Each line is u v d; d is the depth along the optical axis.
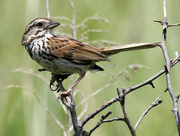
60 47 9.76
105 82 12.51
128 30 13.88
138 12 14.16
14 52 13.74
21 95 12.27
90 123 11.92
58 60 9.77
